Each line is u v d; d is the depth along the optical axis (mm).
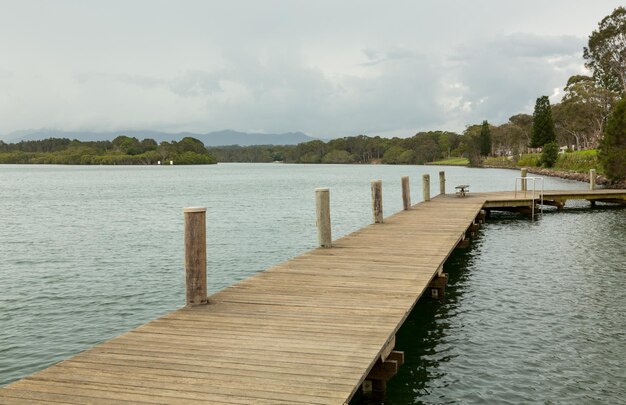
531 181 56469
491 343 7875
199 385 4355
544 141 90375
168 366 4770
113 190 54875
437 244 11844
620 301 9977
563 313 9266
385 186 56281
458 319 9039
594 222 21797
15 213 30812
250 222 24578
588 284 11297
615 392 6234
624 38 80125
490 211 24594
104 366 4754
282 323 6133
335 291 7676
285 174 106812
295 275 8750
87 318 9898
